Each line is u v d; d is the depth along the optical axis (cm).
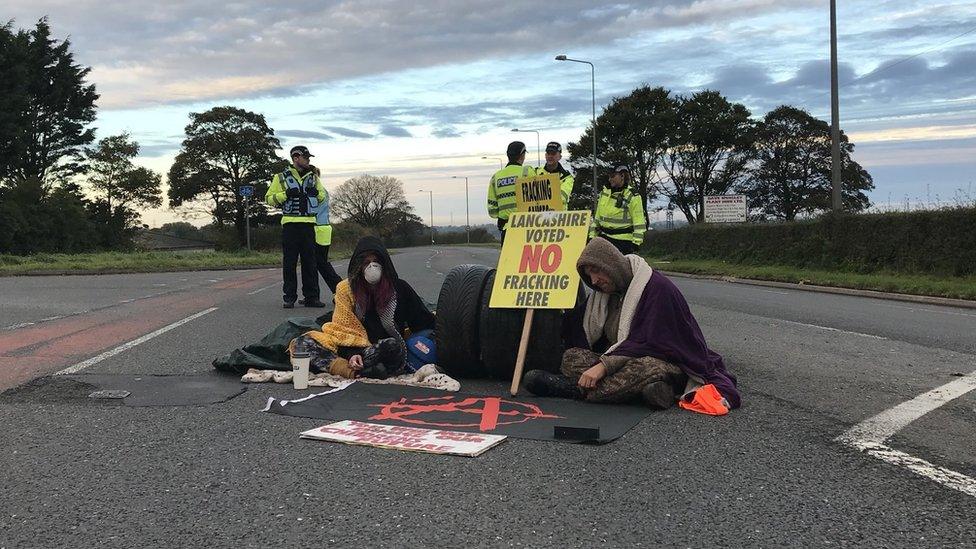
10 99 4822
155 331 800
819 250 1981
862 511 305
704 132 4972
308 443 395
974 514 302
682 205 5294
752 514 302
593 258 492
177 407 469
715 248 2672
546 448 388
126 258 2897
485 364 546
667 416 454
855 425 434
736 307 1142
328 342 558
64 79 5609
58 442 396
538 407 470
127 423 432
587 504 311
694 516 299
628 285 500
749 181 5431
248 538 278
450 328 543
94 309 1027
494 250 6059
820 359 659
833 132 1989
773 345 741
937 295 1307
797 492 326
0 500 316
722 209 3316
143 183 6091
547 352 525
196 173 6500
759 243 2339
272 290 1416
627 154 4934
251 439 401
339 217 11619
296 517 297
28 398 489
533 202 593
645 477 345
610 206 881
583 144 5294
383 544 273
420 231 12212
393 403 475
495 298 535
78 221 4850
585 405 477
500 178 821
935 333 838
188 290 1413
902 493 325
